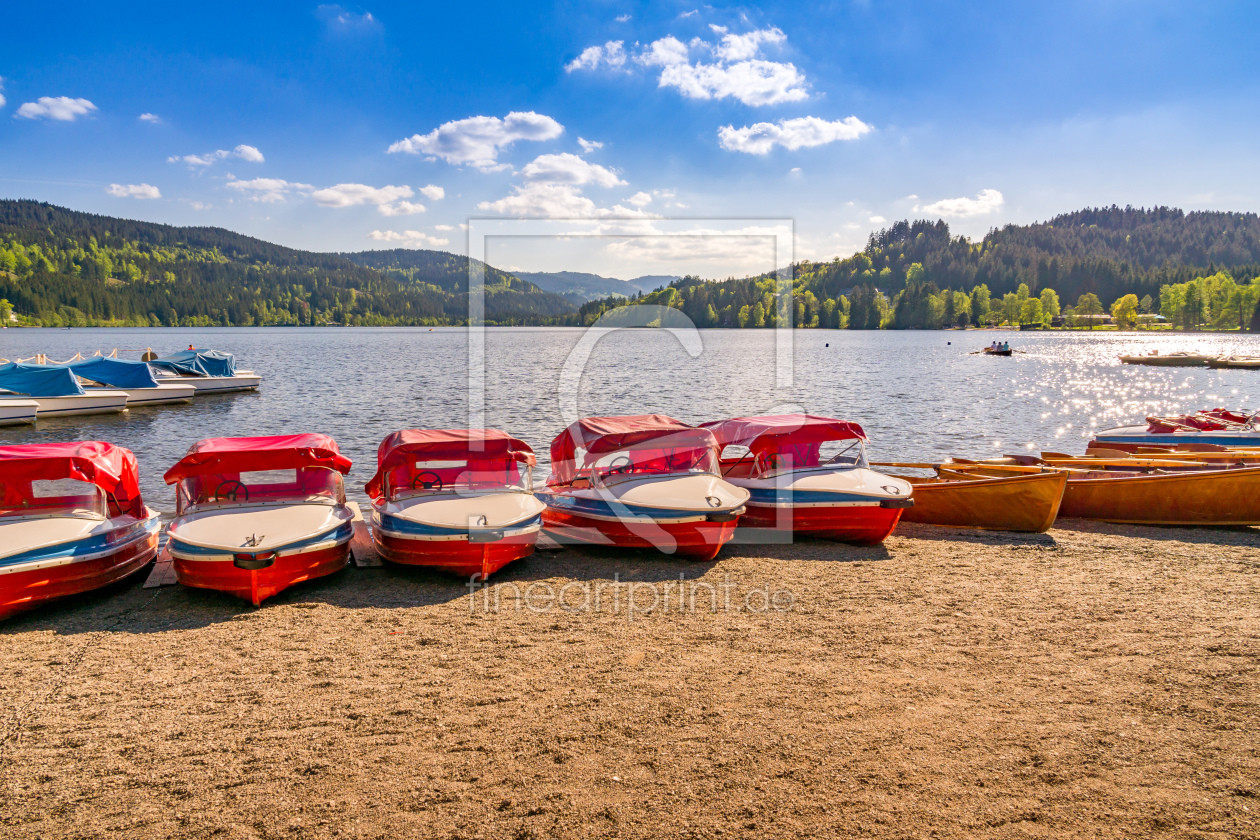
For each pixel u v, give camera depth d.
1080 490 13.13
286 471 10.28
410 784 5.24
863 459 12.16
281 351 86.06
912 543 11.66
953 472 14.02
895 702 6.34
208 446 9.95
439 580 9.90
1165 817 4.74
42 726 6.08
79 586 8.66
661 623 8.33
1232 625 7.97
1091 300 194.75
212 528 9.05
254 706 6.41
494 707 6.36
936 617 8.39
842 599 9.05
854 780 5.21
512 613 8.69
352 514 10.14
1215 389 43.56
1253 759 5.37
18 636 8.02
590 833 4.69
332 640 7.90
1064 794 5.00
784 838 4.61
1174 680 6.66
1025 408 34.00
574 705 6.38
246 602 9.02
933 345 105.75
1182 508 12.37
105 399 32.03
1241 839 4.51
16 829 4.80
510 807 4.96
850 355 76.56
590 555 11.07
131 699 6.55
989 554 11.00
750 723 6.02
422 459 10.40
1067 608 8.62
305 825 4.80
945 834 4.62
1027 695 6.43
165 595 9.27
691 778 5.26
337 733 5.95
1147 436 18.62
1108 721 5.96
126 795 5.15
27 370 30.97
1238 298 153.75
